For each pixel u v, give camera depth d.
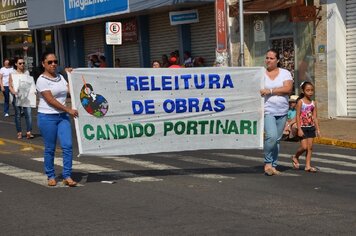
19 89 15.62
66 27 33.09
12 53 41.06
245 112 10.30
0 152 13.45
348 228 6.86
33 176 10.28
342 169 11.19
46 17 32.00
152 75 9.86
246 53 22.25
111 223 7.14
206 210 7.75
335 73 18.95
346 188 9.20
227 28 21.88
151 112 9.91
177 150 10.12
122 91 9.71
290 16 19.48
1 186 9.41
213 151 13.67
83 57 33.16
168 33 25.98
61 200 8.38
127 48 28.97
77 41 33.03
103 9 26.92
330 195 8.66
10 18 37.81
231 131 10.30
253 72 10.25
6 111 22.72
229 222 7.15
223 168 11.18
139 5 24.61
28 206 8.04
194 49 24.78
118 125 9.73
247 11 20.97
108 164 11.70
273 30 21.34
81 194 8.77
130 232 6.76
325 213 7.57
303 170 11.02
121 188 9.21
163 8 24.20
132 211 7.73
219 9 20.48
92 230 6.85
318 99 19.58
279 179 9.98
